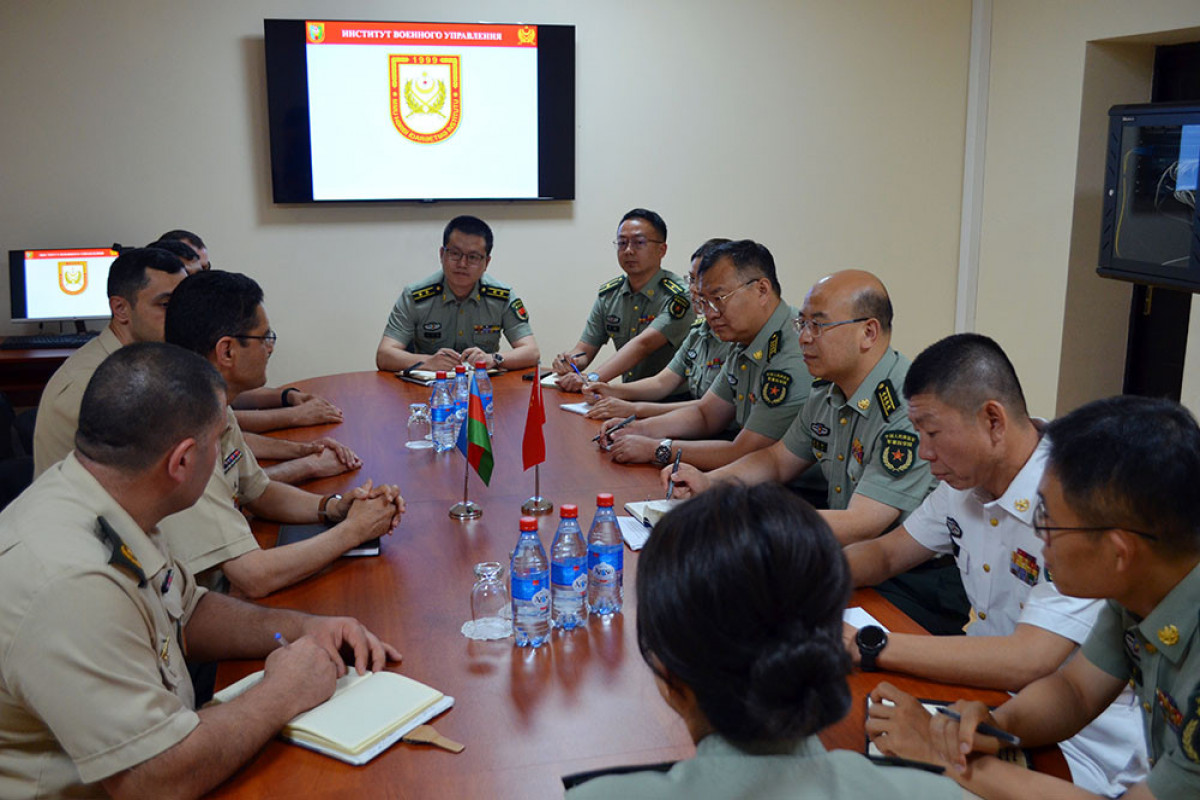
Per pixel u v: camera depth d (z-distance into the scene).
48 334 4.84
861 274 2.39
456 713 1.50
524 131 5.21
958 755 1.36
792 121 5.60
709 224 5.61
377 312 5.25
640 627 0.86
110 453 1.42
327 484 2.66
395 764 1.38
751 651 0.79
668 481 2.47
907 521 2.09
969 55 5.77
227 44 4.84
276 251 5.07
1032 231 5.56
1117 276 4.03
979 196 5.88
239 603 1.77
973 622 2.00
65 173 4.78
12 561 1.34
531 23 5.12
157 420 1.42
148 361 1.44
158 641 1.50
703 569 0.80
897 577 2.34
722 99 5.48
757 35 5.46
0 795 1.37
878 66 5.66
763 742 0.82
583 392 3.70
